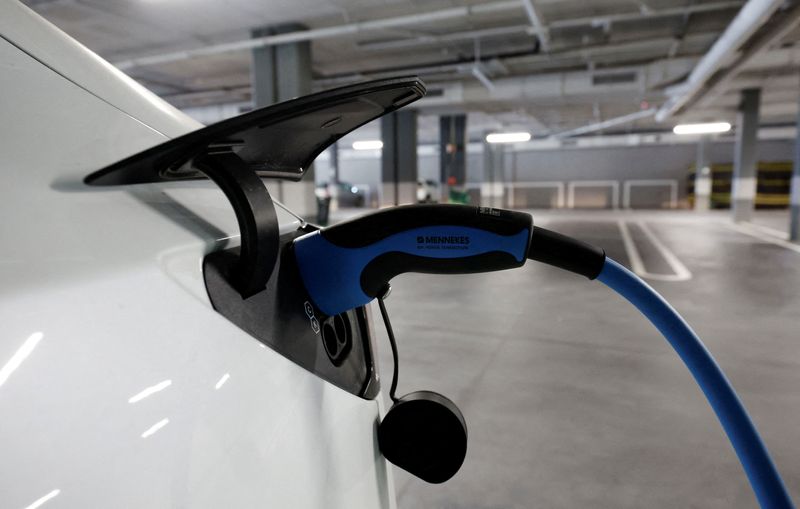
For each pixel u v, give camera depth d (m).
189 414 0.22
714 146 18.12
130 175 0.26
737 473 1.49
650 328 2.95
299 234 0.43
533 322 3.12
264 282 0.30
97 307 0.20
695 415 1.85
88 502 0.17
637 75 8.21
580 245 0.33
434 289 4.18
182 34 6.40
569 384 2.14
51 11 5.38
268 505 0.26
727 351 2.60
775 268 5.05
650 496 1.39
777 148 17.16
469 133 18.38
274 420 0.27
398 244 0.33
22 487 0.16
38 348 0.18
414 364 2.39
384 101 0.30
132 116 0.34
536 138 19.84
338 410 0.35
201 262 0.27
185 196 0.33
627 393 2.05
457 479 1.47
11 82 0.27
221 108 11.33
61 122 0.28
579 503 1.36
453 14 5.31
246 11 5.62
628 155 19.02
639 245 7.03
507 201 20.64
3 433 0.16
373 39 6.91
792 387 2.13
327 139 0.35
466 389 2.10
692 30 6.48
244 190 0.27
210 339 0.25
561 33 6.67
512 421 1.82
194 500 0.21
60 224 0.22
